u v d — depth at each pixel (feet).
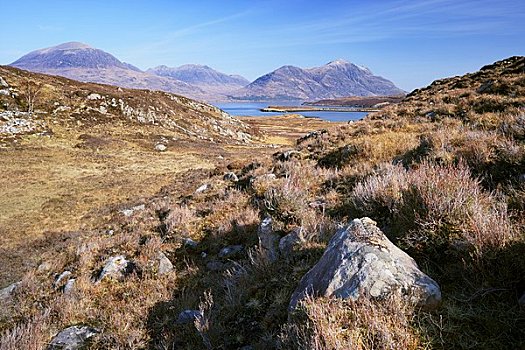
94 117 156.66
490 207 12.91
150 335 13.97
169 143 146.82
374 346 7.34
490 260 9.26
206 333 11.97
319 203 21.68
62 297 18.75
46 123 136.77
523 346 6.91
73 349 14.12
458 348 7.18
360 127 50.93
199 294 16.15
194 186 48.19
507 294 8.43
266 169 38.47
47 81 175.83
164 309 15.60
